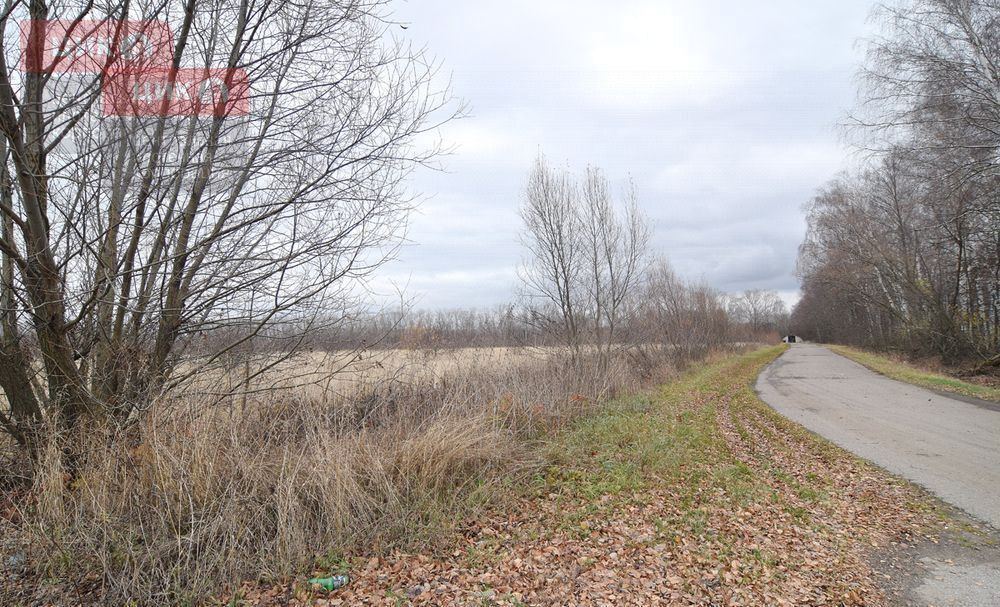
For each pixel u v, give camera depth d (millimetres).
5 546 4840
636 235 19125
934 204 20453
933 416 12734
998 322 23688
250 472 5383
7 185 5387
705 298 34406
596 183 18172
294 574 4672
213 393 6141
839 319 67500
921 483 7309
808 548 5168
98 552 4527
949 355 26422
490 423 8477
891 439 10195
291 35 6211
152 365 6121
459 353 10930
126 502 5078
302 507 5301
